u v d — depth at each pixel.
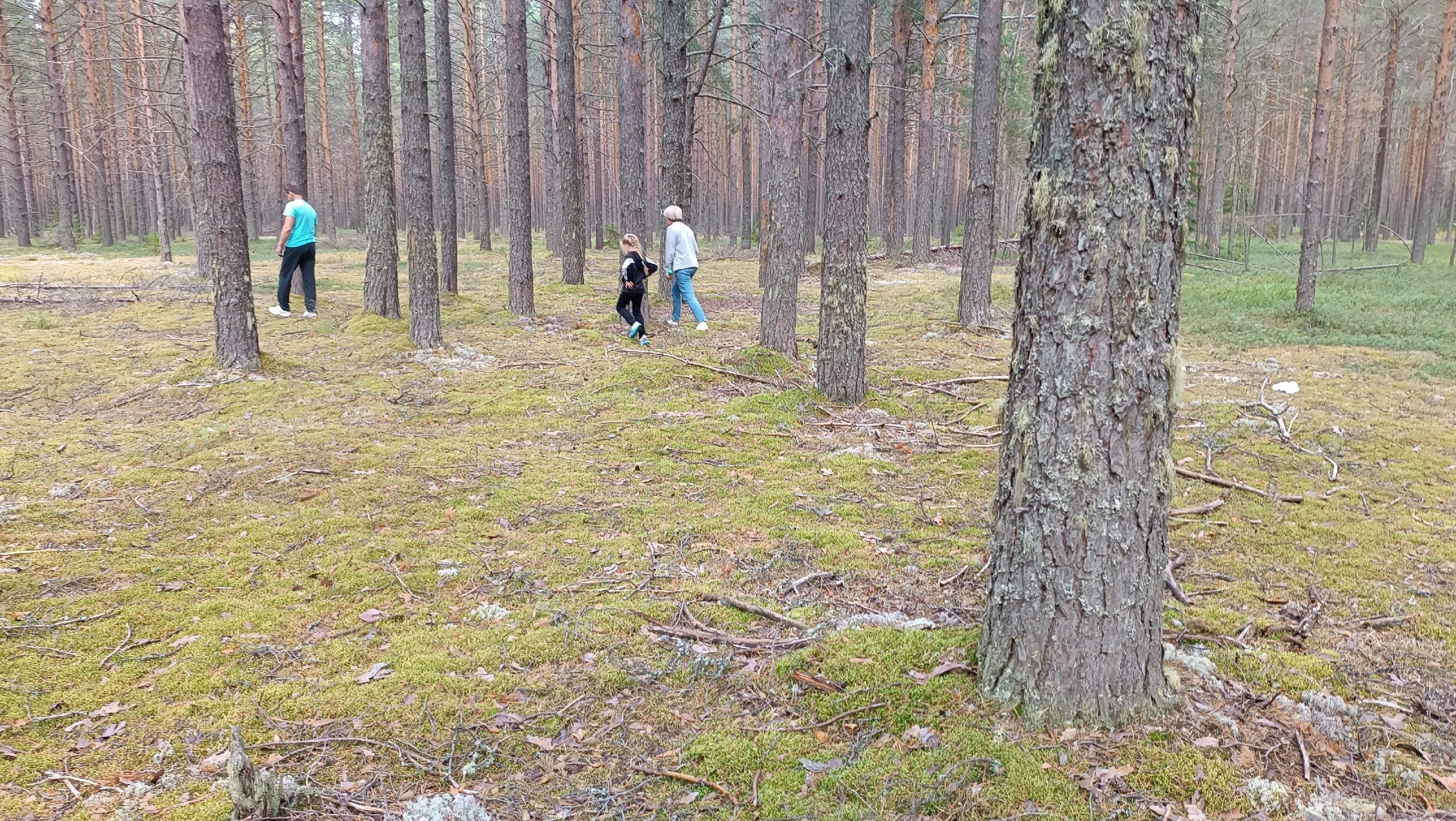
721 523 4.73
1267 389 8.58
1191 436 6.83
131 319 11.18
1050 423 2.55
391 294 11.16
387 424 6.76
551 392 7.93
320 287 15.02
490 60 32.97
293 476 5.43
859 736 2.65
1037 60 2.52
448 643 3.37
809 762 2.54
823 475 5.70
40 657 3.22
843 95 7.06
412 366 8.82
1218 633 3.37
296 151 14.27
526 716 2.85
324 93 31.62
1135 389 2.48
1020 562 2.67
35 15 25.14
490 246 28.67
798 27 8.63
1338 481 5.68
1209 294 16.31
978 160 11.88
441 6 13.10
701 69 12.54
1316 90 12.62
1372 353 10.61
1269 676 2.96
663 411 7.30
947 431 6.88
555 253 26.27
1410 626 3.54
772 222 8.95
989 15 11.38
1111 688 2.60
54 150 29.61
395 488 5.27
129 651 3.29
